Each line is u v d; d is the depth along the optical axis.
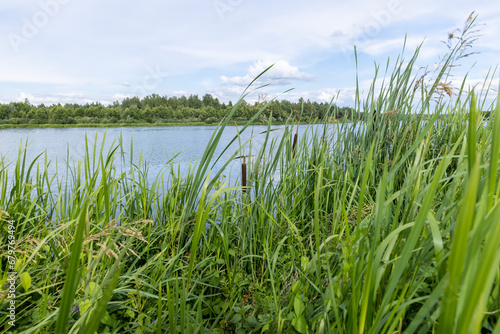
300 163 2.73
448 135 3.05
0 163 2.24
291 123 2.56
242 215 2.23
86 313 1.05
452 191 1.07
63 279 1.70
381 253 0.82
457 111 3.20
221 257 2.19
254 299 1.71
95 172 2.01
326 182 2.49
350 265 1.20
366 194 2.22
